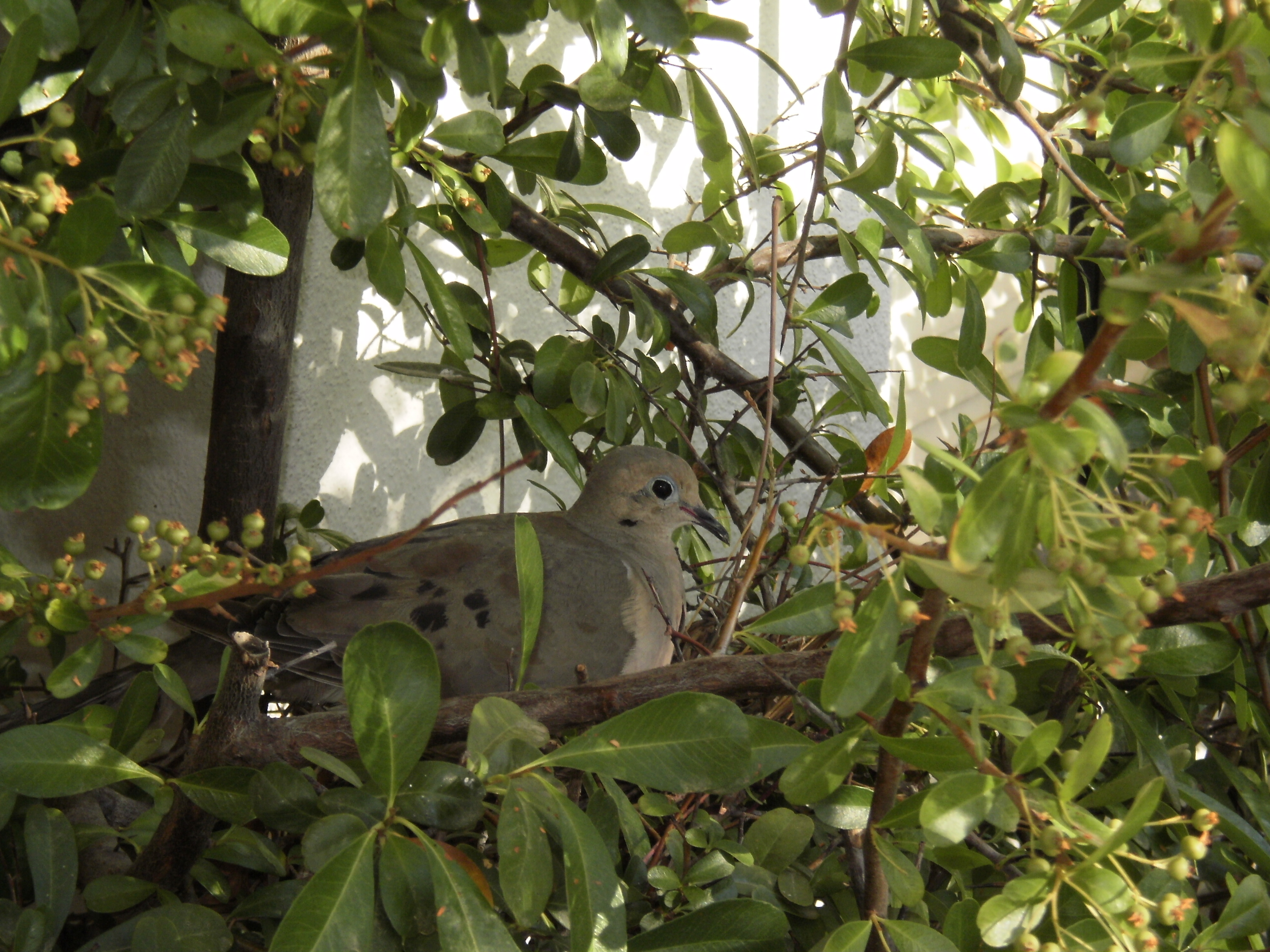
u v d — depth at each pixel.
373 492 3.47
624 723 1.50
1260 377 0.92
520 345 2.96
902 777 2.13
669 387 2.98
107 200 1.39
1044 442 0.98
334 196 1.45
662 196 4.05
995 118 3.26
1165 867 1.23
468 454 3.75
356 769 1.74
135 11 1.74
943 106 3.53
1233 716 2.60
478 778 1.51
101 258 1.79
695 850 2.01
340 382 3.33
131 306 1.45
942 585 1.13
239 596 1.61
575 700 1.76
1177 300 0.94
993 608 1.11
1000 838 1.98
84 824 2.06
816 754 1.46
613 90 1.95
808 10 4.22
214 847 1.74
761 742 1.58
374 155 1.46
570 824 1.40
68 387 1.47
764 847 1.94
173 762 2.57
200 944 1.56
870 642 1.24
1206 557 1.93
